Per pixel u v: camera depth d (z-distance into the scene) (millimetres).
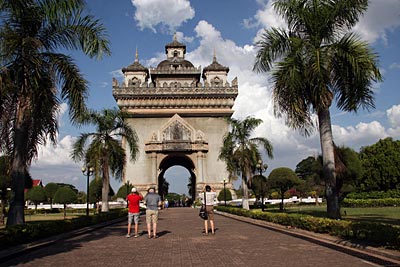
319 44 17766
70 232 17844
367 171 57844
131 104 63188
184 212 45281
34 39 15367
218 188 61156
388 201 49531
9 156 17141
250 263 9789
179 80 70438
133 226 23812
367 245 11328
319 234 14555
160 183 68625
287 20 18250
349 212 34188
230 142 37344
